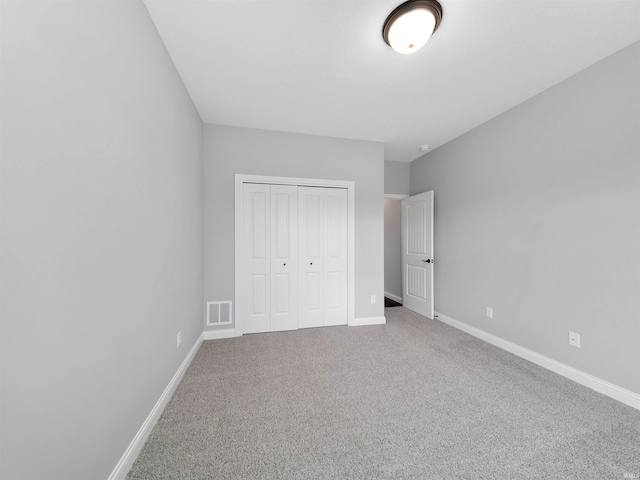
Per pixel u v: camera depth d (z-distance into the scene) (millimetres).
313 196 3043
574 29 1484
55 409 743
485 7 1337
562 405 1598
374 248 3221
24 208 646
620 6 1329
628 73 1617
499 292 2523
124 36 1115
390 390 1765
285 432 1369
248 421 1452
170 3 1306
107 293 996
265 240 2898
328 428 1401
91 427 898
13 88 613
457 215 3096
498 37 1546
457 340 2670
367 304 3193
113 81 1028
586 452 1236
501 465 1165
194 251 2293
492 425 1425
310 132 2939
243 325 2830
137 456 1205
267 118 2600
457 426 1418
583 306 1846
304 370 2039
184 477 1104
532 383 1851
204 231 2676
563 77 1949
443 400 1650
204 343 2574
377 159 3219
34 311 675
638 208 1575
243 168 2785
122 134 1097
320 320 3072
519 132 2326
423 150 3561
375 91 2141
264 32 1508
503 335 2477
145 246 1317
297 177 2945
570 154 1930
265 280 2898
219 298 2721
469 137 2918
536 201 2178
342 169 3098
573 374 1888
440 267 3371
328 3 1322
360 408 1573
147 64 1342
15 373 622
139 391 1250
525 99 2264
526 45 1615
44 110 702
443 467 1157
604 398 1669
